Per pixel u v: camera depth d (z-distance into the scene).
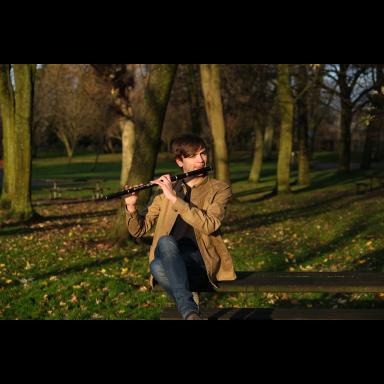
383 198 20.67
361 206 18.16
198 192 4.34
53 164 62.22
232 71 26.33
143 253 10.19
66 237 12.54
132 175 11.15
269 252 10.25
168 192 4.02
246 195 26.08
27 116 15.75
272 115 29.98
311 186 30.11
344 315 4.24
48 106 51.66
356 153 66.19
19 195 16.03
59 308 6.55
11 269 8.97
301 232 13.05
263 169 48.53
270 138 58.31
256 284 4.23
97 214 18.09
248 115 31.36
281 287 4.20
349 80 25.78
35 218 16.08
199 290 4.30
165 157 66.56
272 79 27.59
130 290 7.30
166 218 4.37
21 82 15.72
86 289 7.39
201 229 4.03
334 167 48.44
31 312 6.43
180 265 4.06
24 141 15.88
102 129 52.84
